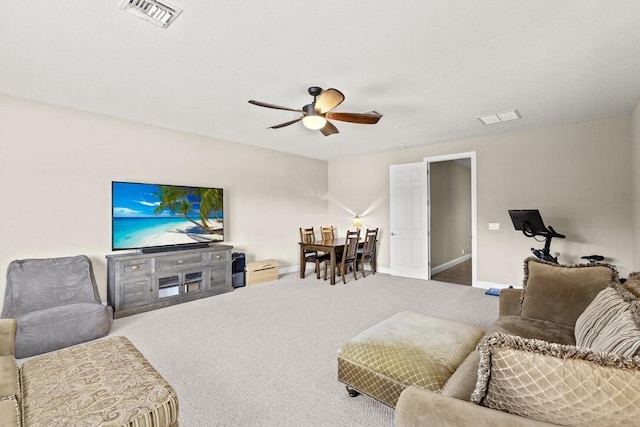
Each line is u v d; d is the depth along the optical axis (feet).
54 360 5.63
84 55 7.84
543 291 7.44
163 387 4.82
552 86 9.74
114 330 10.41
